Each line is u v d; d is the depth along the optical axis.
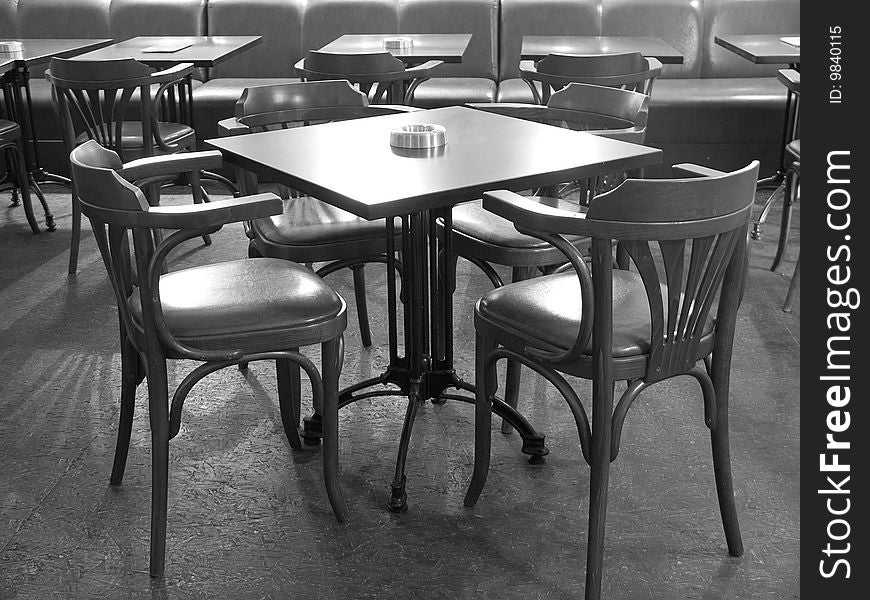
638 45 4.83
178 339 2.05
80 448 2.67
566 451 2.63
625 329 2.02
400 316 3.55
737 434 2.71
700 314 1.97
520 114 3.13
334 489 2.29
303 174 2.17
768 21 5.84
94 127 3.83
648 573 2.13
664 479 2.49
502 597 2.06
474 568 2.15
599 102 3.02
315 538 2.26
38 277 4.00
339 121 3.00
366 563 2.17
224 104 5.57
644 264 1.86
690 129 5.41
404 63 4.56
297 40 6.01
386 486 2.47
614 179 2.97
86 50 4.86
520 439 2.69
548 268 2.79
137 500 2.42
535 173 2.15
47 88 5.74
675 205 1.81
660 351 1.96
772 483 2.47
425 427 2.75
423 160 2.29
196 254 4.27
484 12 5.94
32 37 6.09
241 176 2.86
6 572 2.15
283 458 2.61
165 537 2.21
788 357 3.19
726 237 1.91
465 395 2.76
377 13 5.96
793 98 4.70
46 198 5.21
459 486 2.47
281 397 2.59
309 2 6.01
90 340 3.39
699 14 5.85
